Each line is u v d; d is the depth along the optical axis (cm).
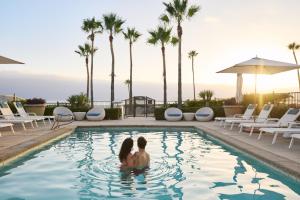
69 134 1390
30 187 581
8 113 1548
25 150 873
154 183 607
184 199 516
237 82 2020
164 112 2098
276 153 829
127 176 654
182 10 2825
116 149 998
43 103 2059
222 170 716
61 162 796
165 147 1045
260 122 1404
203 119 1972
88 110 2184
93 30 4138
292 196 532
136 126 1670
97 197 524
